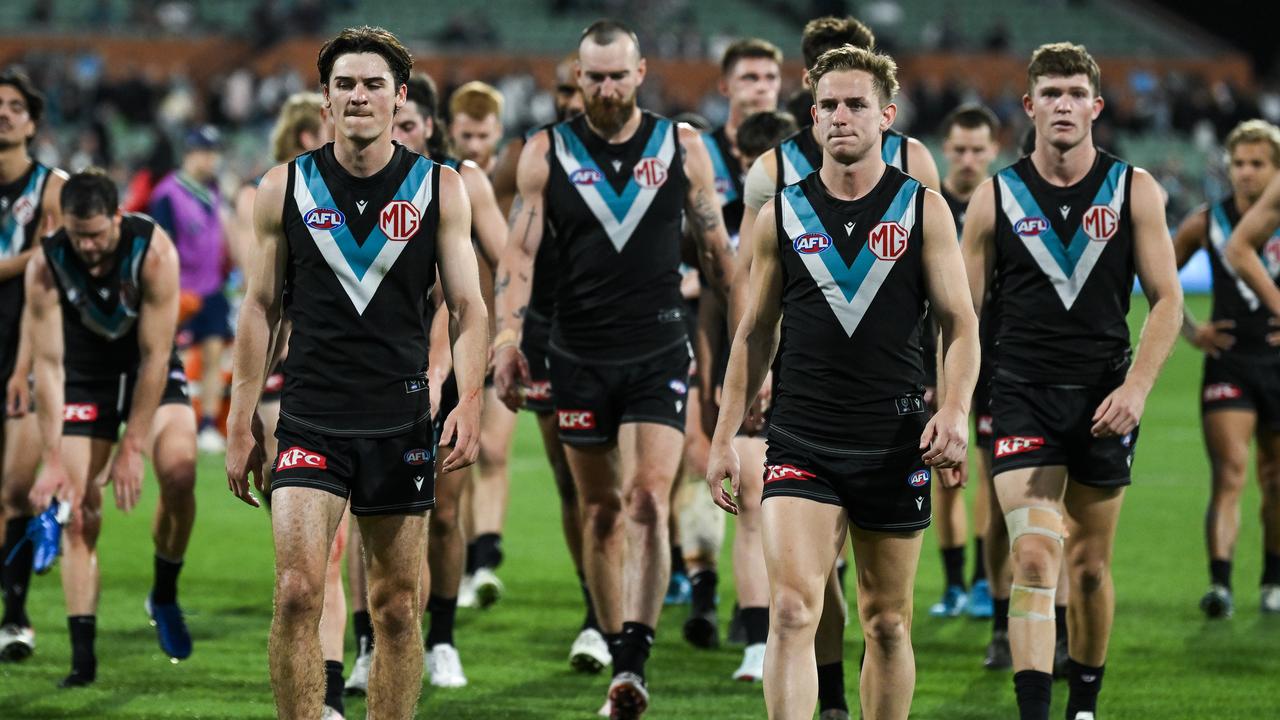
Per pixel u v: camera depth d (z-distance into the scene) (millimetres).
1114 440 19609
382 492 17281
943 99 114438
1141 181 19672
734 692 22953
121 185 92812
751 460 23109
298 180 17156
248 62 117188
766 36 127312
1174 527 38500
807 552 16891
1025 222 19859
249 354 17219
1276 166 28422
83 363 23359
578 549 25312
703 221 22844
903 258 16984
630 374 22250
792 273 17344
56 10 125000
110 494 41969
